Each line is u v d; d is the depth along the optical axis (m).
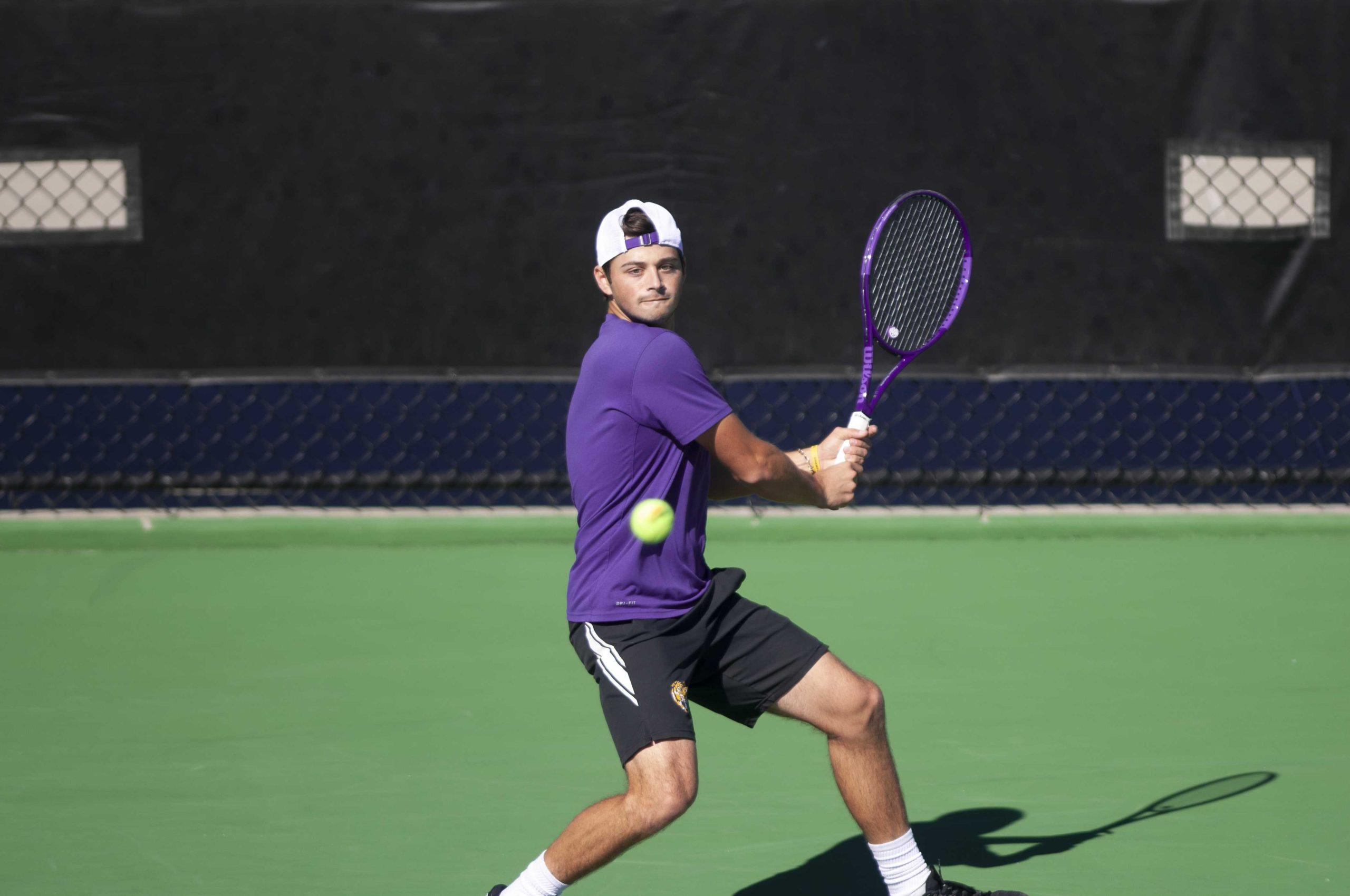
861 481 24.84
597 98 23.81
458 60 23.80
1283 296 24.22
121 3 23.70
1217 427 30.41
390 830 13.32
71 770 14.94
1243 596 21.48
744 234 23.98
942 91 23.84
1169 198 24.08
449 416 31.45
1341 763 14.76
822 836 13.08
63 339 24.14
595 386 10.45
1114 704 16.70
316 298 24.16
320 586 22.70
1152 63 23.91
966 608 20.97
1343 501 26.59
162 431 30.67
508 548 25.22
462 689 17.55
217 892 12.04
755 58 23.75
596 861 10.27
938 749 15.27
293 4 23.69
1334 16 23.92
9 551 25.00
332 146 23.91
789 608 20.97
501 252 24.06
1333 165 24.12
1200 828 13.13
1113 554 24.25
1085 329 24.19
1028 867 12.34
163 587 22.72
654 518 10.27
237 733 16.03
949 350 24.19
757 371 24.16
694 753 10.16
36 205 23.95
